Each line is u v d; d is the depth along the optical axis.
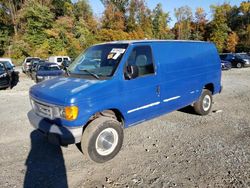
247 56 28.12
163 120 6.55
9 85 13.25
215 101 9.08
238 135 5.40
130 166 4.11
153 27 69.38
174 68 5.48
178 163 4.17
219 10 62.00
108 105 4.18
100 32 53.06
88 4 60.25
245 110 7.62
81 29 50.91
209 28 65.12
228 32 62.38
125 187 3.53
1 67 13.20
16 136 5.53
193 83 6.19
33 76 17.92
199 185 3.53
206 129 5.82
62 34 47.94
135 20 63.84
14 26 50.69
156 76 5.01
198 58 6.38
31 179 3.77
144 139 5.25
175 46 5.65
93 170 4.01
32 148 4.88
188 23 71.00
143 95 4.77
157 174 3.85
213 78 7.04
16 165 4.20
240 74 20.27
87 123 4.18
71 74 4.80
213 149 4.68
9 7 50.38
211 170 3.92
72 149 4.81
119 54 4.53
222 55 28.97
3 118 7.02
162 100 5.25
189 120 6.54
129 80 4.47
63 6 55.94
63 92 3.96
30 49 45.78
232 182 3.58
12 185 3.62
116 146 4.36
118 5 62.69
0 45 46.53
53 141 4.00
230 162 4.16
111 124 4.21
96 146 4.10
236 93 10.89
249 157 4.33
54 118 3.98
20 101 9.64
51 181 3.71
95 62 4.77
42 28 46.66
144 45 4.88
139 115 4.81
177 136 5.39
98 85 4.07
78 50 47.78
